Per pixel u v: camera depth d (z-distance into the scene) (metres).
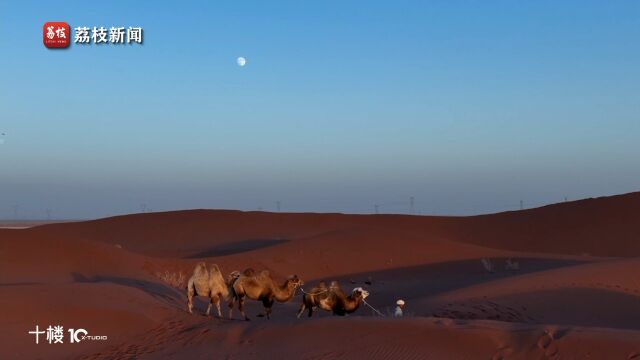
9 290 17.62
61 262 29.23
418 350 11.95
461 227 94.81
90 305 17.00
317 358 12.22
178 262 36.72
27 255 29.16
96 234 96.38
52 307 16.64
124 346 15.11
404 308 22.89
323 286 17.92
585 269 27.67
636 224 81.88
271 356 12.74
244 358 12.89
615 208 87.00
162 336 15.60
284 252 43.66
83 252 31.12
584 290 23.17
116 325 16.31
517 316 20.59
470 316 20.67
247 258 40.84
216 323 16.78
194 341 14.60
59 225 104.31
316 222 104.75
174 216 104.50
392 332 12.82
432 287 33.03
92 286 19.09
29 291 17.67
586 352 11.02
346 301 17.81
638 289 24.36
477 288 24.45
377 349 12.20
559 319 20.34
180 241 90.44
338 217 107.44
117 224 101.62
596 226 83.06
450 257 45.94
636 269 27.45
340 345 12.62
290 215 107.88
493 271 41.22
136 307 17.69
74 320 16.17
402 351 11.98
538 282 24.62
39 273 27.31
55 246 30.78
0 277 26.08
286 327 14.06
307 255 43.28
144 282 27.12
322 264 42.19
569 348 11.21
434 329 12.64
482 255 47.56
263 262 40.69
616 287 24.20
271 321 15.34
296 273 40.12
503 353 11.50
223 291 18.03
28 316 16.09
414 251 46.41
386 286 35.56
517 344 11.71
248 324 15.27
